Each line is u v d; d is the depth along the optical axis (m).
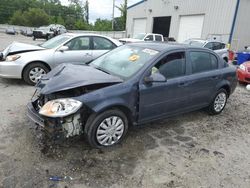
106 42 7.13
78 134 3.25
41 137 3.58
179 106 4.21
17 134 3.65
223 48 13.22
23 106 4.80
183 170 3.14
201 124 4.65
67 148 3.38
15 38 29.98
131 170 3.05
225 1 17.55
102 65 4.14
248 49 13.99
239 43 18.03
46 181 2.74
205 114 5.19
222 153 3.64
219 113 5.25
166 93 3.88
